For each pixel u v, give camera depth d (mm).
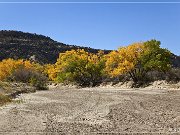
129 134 15523
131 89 58188
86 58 84750
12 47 196500
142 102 31125
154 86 61812
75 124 18484
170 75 63562
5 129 16766
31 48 198375
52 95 43000
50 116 21672
